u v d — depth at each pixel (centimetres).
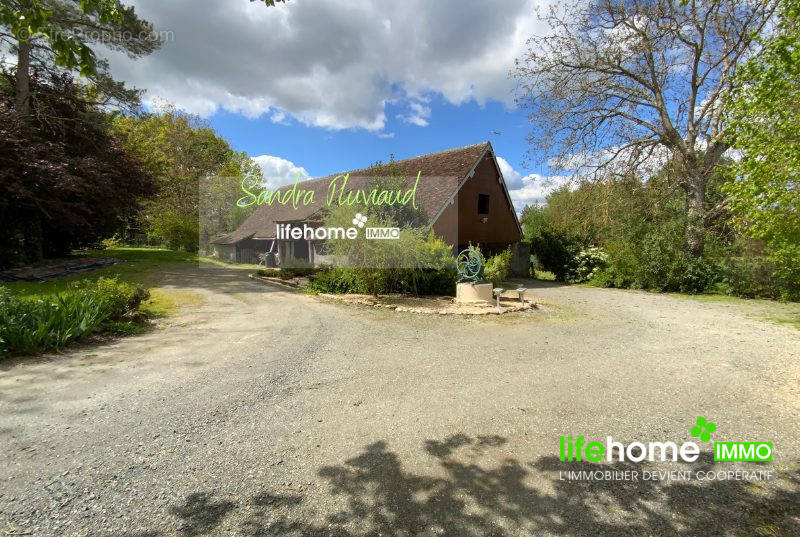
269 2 434
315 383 482
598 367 566
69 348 607
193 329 761
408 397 443
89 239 2150
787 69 773
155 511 249
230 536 228
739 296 1395
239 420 379
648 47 1571
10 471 288
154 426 362
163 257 2497
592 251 1905
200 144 3891
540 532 238
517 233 2198
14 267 1477
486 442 346
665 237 1548
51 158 1459
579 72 1738
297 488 275
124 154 1956
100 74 1623
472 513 254
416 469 302
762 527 248
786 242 920
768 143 821
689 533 241
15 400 414
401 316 911
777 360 612
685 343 722
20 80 1521
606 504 266
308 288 1279
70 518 241
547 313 1010
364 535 232
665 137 1698
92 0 412
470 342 695
